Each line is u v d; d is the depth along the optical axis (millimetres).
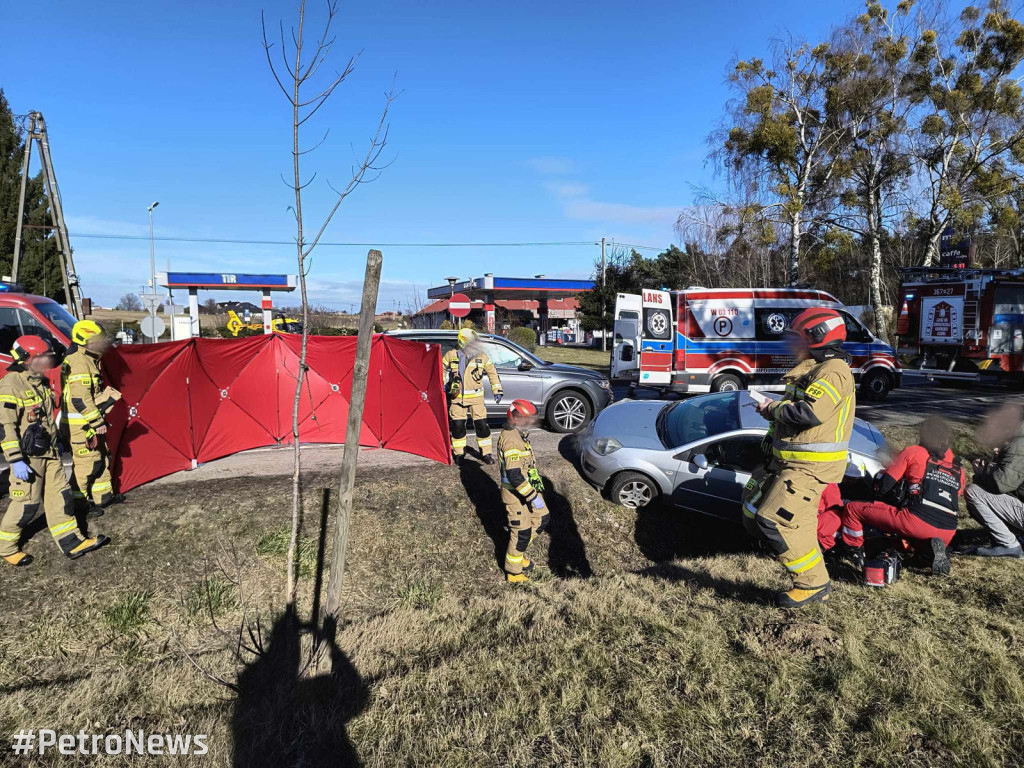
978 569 4652
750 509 3902
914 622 3752
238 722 3189
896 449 6961
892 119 22938
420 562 5883
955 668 3236
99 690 3615
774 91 23922
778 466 3742
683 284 32406
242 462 7328
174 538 5398
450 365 7676
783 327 12453
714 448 6691
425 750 2811
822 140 23906
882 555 4492
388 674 3463
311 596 5141
